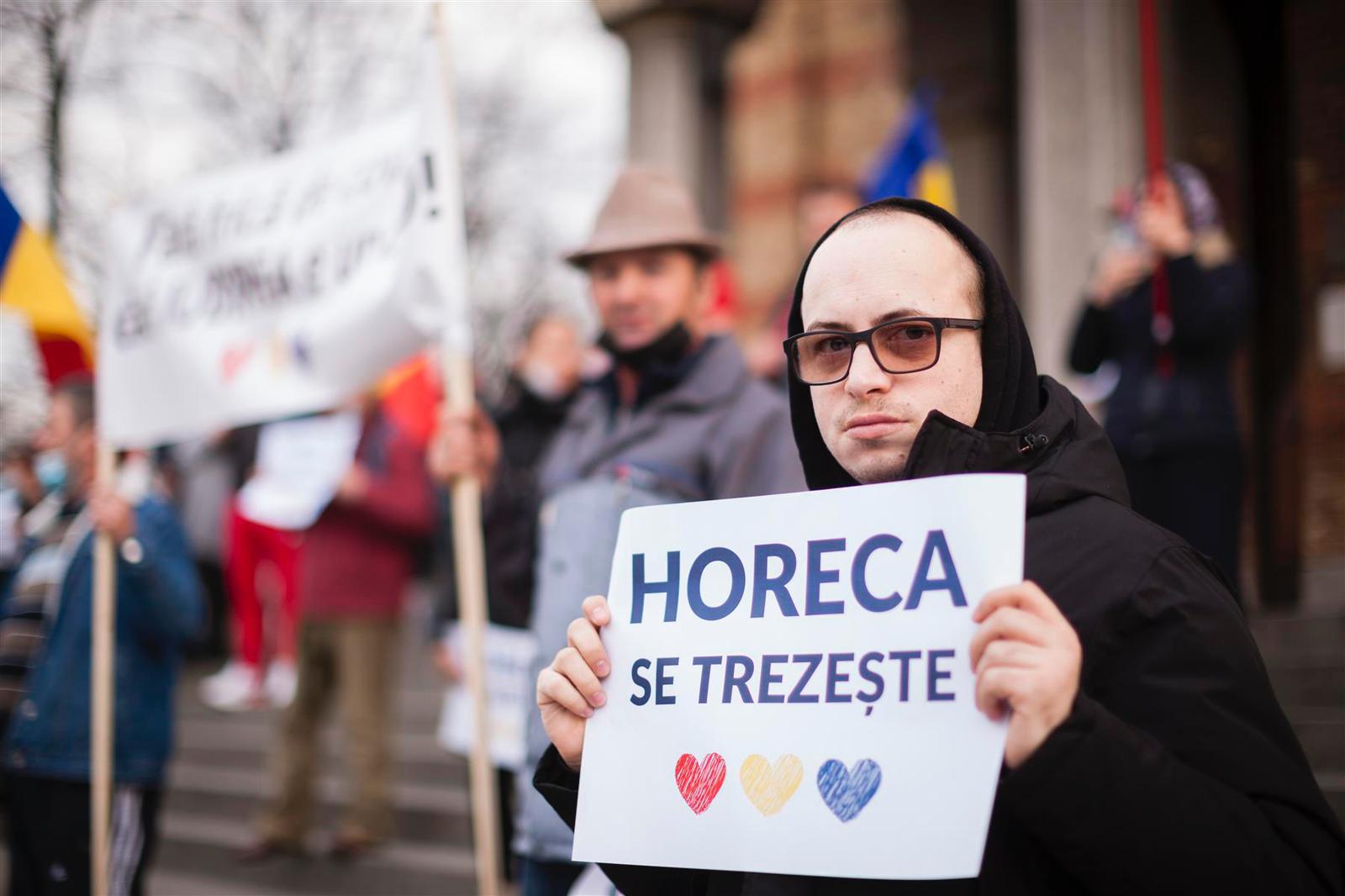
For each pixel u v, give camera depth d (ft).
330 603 17.76
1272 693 4.32
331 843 17.57
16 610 13.01
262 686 26.96
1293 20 20.54
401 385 16.05
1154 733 4.21
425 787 20.06
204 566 30.71
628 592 5.29
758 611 4.93
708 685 4.95
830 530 4.83
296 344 11.69
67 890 11.88
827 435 5.10
